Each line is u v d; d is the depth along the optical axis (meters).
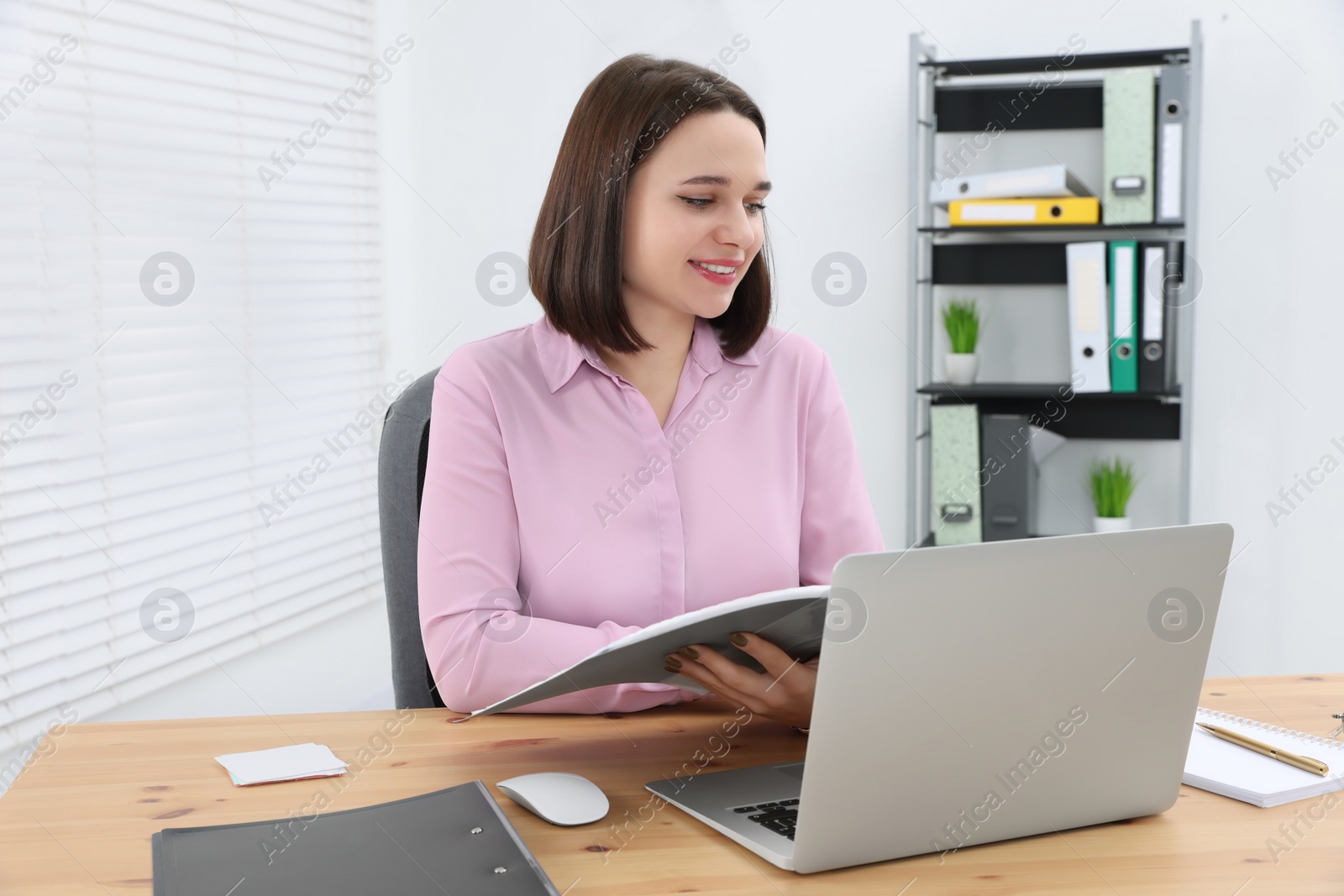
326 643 2.75
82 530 2.08
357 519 2.86
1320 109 2.56
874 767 0.78
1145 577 0.81
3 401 1.92
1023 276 2.79
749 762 1.02
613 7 3.00
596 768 1.01
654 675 1.02
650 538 1.31
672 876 0.79
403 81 3.06
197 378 2.35
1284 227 2.61
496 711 1.07
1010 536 2.70
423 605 1.23
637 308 1.31
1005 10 2.76
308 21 2.67
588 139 1.24
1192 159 2.51
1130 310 2.53
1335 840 0.86
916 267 2.72
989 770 0.83
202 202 2.38
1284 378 2.64
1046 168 2.54
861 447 2.97
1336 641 2.68
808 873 0.80
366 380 2.93
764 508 1.35
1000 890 0.78
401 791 0.95
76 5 2.07
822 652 0.74
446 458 1.27
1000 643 0.78
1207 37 2.62
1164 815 0.91
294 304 2.66
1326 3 2.54
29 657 1.97
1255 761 1.01
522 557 1.29
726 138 1.19
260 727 1.12
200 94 2.38
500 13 3.05
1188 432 2.61
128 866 0.80
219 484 2.42
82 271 2.08
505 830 0.83
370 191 2.94
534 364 1.33
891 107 2.86
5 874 0.79
